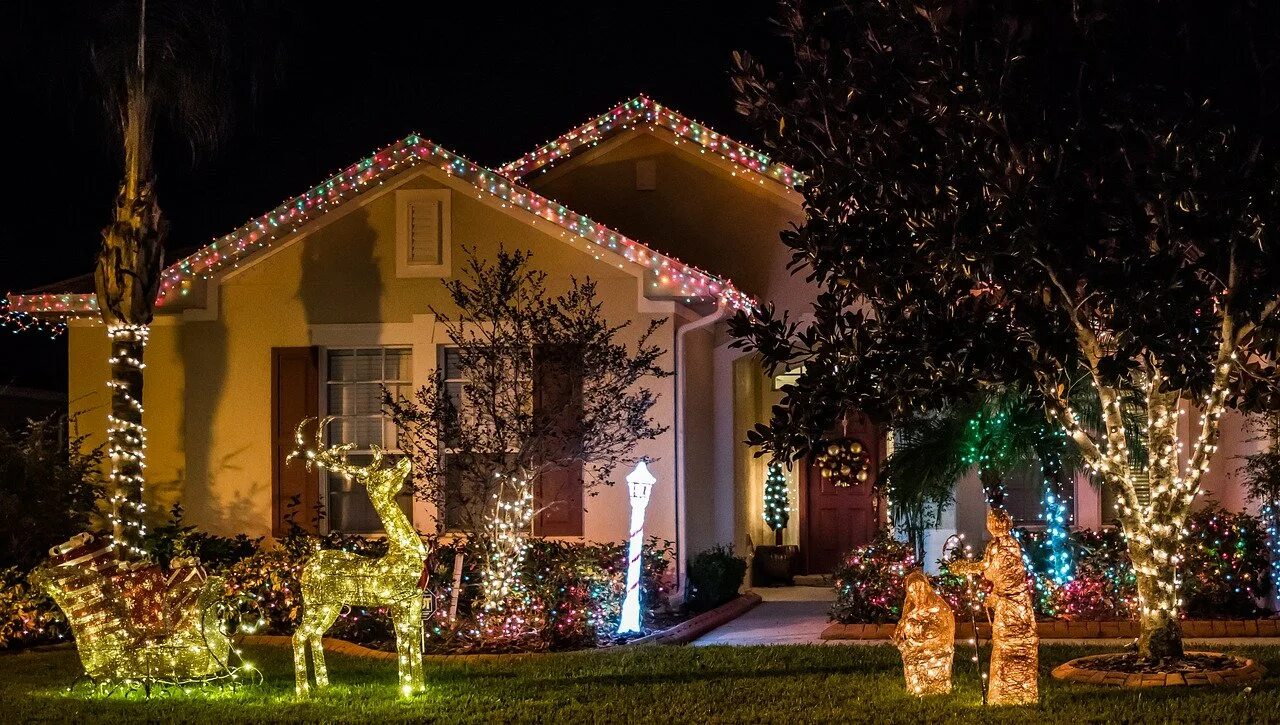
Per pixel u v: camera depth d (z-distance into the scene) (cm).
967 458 1492
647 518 1634
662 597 1588
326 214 1711
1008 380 1009
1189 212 921
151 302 1620
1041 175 926
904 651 1066
